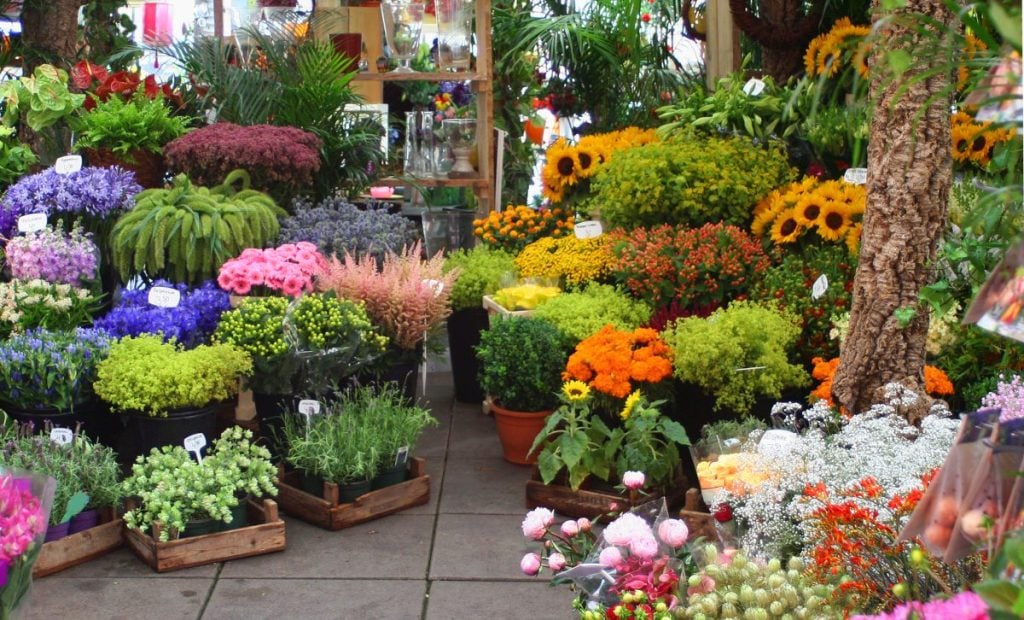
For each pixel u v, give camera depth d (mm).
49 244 4914
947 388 4168
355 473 4316
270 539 4086
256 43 6738
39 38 7586
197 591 3787
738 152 5750
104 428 4801
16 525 2275
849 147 5766
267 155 5520
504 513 4496
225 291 5191
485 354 4926
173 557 3924
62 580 3855
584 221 6121
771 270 5094
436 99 8344
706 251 5055
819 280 4680
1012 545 1314
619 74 8094
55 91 5984
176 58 6574
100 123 5801
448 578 3908
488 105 7023
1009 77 1401
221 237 5129
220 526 4066
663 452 4320
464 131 7000
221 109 6359
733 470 3453
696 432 4676
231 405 5246
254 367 4660
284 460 4656
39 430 4555
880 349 3594
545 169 6398
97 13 8586
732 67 7496
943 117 3410
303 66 6312
